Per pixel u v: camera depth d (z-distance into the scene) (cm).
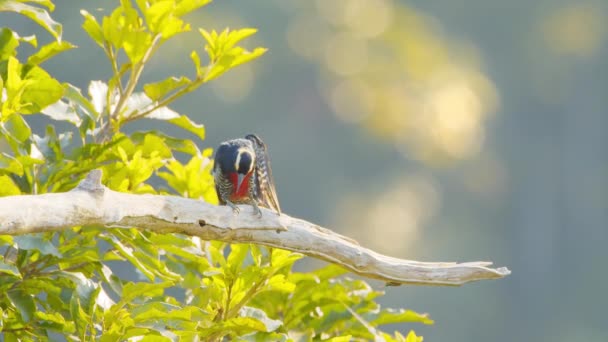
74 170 551
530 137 4850
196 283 545
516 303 4522
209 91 3459
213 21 3378
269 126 3822
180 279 521
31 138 545
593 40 4772
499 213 4594
